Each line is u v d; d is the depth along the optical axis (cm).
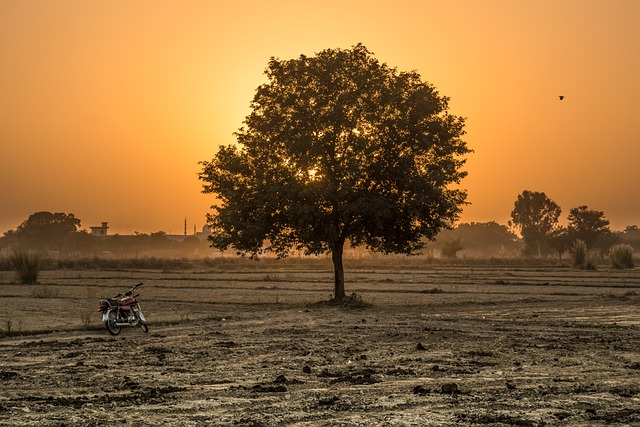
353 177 3928
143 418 1195
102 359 1928
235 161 4175
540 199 19888
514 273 8675
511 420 1169
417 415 1209
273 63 4216
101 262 10162
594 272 9056
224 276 7725
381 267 10994
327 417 1198
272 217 4119
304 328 2770
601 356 1983
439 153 4212
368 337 2469
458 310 3719
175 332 2641
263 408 1273
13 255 6238
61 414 1227
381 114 4141
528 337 2484
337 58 4131
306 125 4047
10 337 2492
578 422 1162
